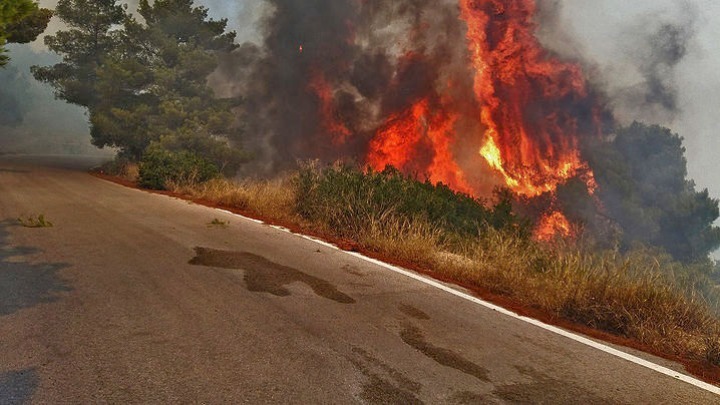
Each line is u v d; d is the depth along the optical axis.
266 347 3.00
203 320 3.37
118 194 10.72
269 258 5.50
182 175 12.91
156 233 6.30
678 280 5.15
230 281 4.42
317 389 2.52
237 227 7.38
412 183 9.21
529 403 2.61
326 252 6.16
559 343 3.68
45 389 2.27
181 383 2.44
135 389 2.34
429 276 5.47
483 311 4.32
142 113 20.39
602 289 4.71
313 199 8.62
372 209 7.59
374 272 5.34
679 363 3.59
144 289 3.94
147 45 22.89
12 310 3.25
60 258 4.67
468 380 2.83
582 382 2.98
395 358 3.04
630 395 2.87
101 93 22.23
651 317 4.43
